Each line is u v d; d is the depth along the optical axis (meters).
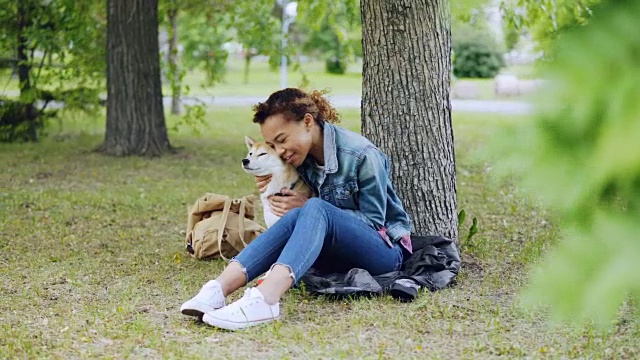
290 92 4.15
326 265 4.44
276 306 3.85
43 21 12.62
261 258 4.01
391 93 5.12
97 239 6.16
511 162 0.68
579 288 0.70
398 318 3.91
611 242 0.69
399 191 5.19
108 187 8.90
